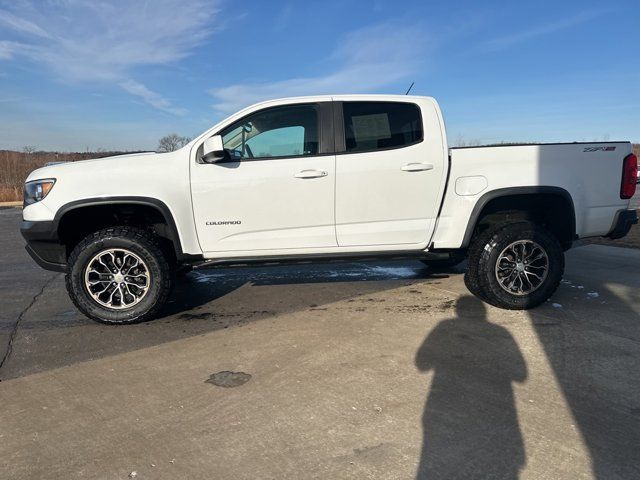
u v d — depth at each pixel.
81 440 2.62
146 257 4.38
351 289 5.59
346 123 4.54
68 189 4.29
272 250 4.57
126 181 4.31
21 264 7.77
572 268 6.47
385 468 2.33
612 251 7.79
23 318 4.78
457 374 3.31
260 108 4.51
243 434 2.65
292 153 4.51
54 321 4.67
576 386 3.11
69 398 3.10
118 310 4.43
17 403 3.05
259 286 5.83
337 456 2.43
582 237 4.79
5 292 5.86
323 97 4.58
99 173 4.33
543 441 2.52
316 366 3.48
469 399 2.97
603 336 3.96
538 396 2.99
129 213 4.61
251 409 2.91
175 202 4.37
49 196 4.30
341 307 4.88
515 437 2.56
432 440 2.55
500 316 4.50
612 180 4.77
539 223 5.07
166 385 3.25
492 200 4.74
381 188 4.52
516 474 2.27
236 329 4.31
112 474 2.34
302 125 4.54
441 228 4.68
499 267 4.60
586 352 3.65
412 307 4.82
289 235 4.54
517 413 2.80
